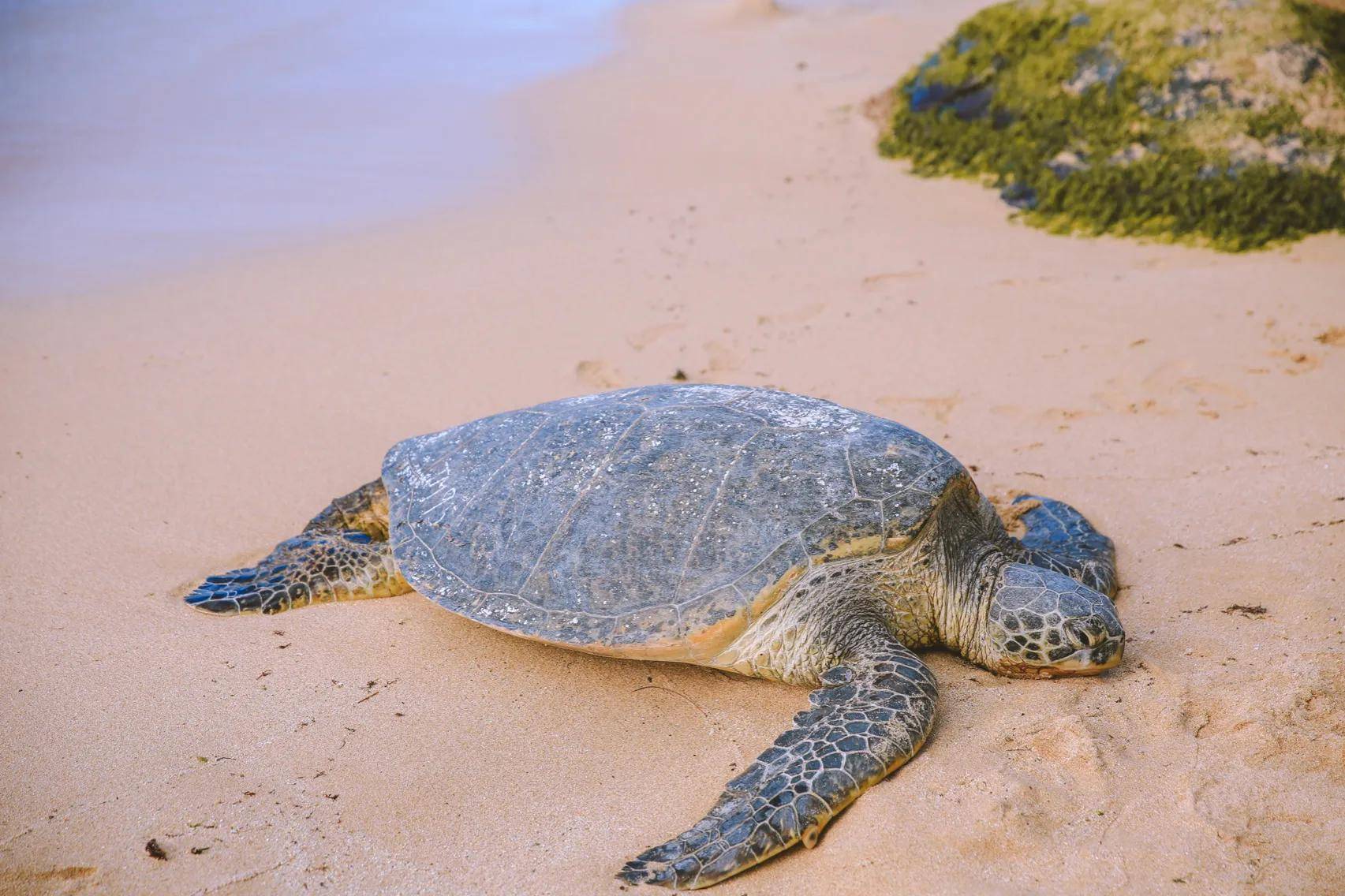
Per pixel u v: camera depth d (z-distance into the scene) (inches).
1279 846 64.6
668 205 150.0
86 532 91.3
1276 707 70.9
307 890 65.2
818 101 190.2
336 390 109.0
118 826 68.4
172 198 152.7
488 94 199.3
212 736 73.7
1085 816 66.4
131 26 243.0
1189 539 86.6
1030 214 142.3
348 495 92.0
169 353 115.0
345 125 183.5
